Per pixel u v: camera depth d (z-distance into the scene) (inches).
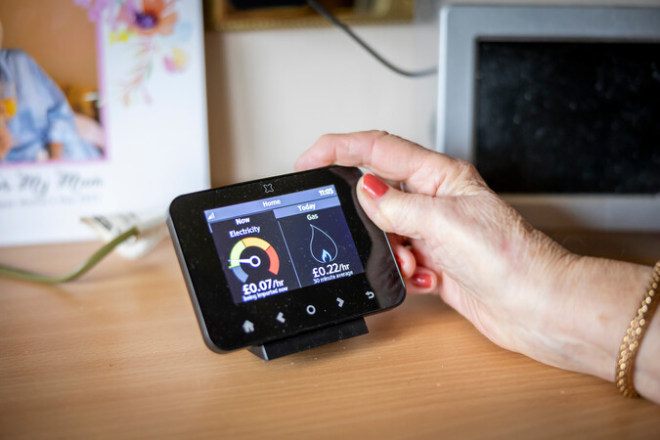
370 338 20.3
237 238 19.8
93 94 28.7
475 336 20.4
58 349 19.4
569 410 16.0
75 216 29.1
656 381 16.0
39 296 23.7
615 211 27.9
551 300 17.3
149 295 23.8
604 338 16.5
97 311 22.3
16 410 16.1
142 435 15.0
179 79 29.5
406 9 32.5
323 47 32.8
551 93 27.0
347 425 15.3
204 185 30.3
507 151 27.3
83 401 16.5
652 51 27.0
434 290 23.0
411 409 16.0
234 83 32.4
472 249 18.4
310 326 19.1
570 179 27.8
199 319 18.5
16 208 28.4
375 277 20.8
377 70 33.6
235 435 15.0
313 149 23.5
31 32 27.5
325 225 21.1
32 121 28.0
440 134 26.5
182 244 19.1
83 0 28.0
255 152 33.5
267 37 32.1
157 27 29.1
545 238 18.6
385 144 22.6
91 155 28.9
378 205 20.5
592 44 26.7
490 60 26.5
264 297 19.2
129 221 26.9
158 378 17.8
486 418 15.6
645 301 16.1
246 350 19.6
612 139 27.6
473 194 20.6
